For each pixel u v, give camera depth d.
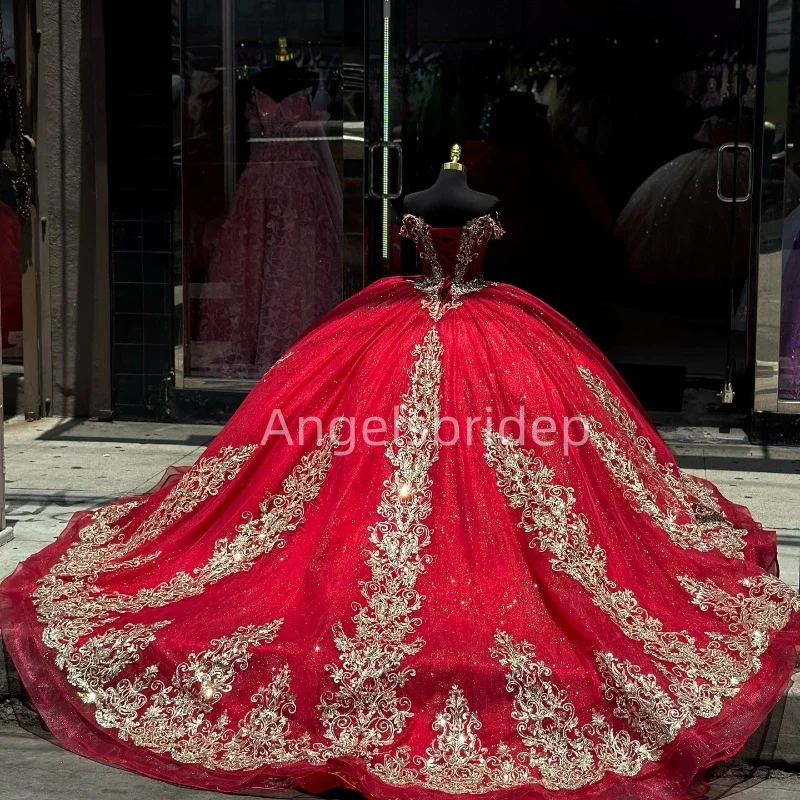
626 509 3.44
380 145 5.80
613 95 7.45
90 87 6.06
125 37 5.93
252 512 3.41
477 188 7.67
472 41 7.38
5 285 6.29
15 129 6.08
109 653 2.98
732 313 5.86
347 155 5.82
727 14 7.22
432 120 7.50
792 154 5.50
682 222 7.49
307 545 3.28
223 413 6.18
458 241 3.71
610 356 7.37
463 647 2.86
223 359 6.16
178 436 5.97
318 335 3.72
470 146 7.57
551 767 2.71
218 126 5.96
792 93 5.45
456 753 2.73
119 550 3.62
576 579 3.05
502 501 3.18
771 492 4.95
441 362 3.45
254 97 5.93
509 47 7.39
